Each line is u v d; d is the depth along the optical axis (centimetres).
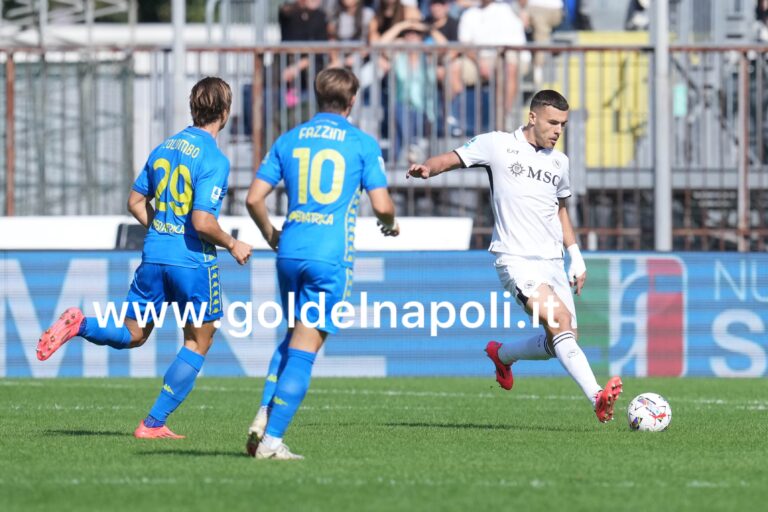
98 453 2472
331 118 2325
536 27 6400
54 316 4919
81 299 4919
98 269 4909
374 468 2258
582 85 5584
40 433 2889
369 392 4238
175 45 5097
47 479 2119
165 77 5550
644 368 4988
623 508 1842
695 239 6088
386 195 2300
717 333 5003
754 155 6072
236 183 5762
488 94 6022
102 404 3741
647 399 2962
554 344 2916
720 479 2155
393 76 5647
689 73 5944
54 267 4919
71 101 6038
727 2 6238
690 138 5947
